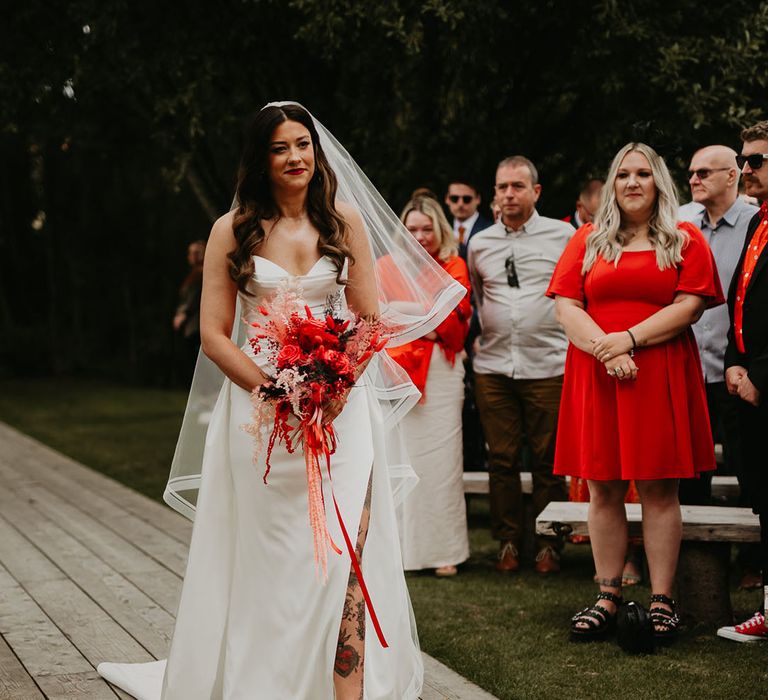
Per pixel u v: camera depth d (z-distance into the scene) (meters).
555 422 5.64
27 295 24.20
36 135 10.52
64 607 4.74
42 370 23.00
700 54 6.91
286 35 8.12
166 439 11.70
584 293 4.32
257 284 3.24
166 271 21.56
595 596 5.04
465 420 6.87
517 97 7.89
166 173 9.06
